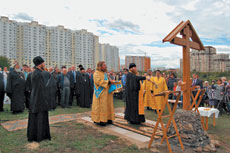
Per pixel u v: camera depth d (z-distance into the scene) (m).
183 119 4.24
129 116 5.98
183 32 4.30
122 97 12.72
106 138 4.63
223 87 8.35
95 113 5.76
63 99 8.87
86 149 3.98
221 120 7.04
